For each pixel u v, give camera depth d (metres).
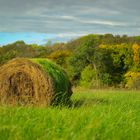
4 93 17.28
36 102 16.81
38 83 16.73
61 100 15.55
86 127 6.44
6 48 72.75
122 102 18.72
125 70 62.81
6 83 17.28
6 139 6.20
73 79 62.38
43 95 16.67
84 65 61.75
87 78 61.03
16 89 17.17
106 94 27.06
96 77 60.81
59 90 16.83
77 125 7.04
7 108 8.63
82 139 5.86
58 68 17.61
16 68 17.22
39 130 6.59
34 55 72.19
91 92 29.62
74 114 8.54
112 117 7.97
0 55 69.25
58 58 67.69
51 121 7.51
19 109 8.39
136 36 72.81
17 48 74.06
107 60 61.66
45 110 9.45
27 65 17.06
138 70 62.41
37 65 16.89
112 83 61.16
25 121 7.29
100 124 6.84
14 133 6.23
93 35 74.31
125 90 37.50
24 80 17.11
